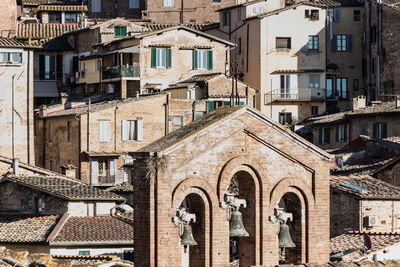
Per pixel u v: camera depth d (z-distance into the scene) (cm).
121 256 12612
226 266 8075
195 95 19850
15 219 13400
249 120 8206
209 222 8056
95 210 13350
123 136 18712
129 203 15600
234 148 8156
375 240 10144
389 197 12350
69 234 12612
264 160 8262
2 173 16188
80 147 18388
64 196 13175
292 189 8375
